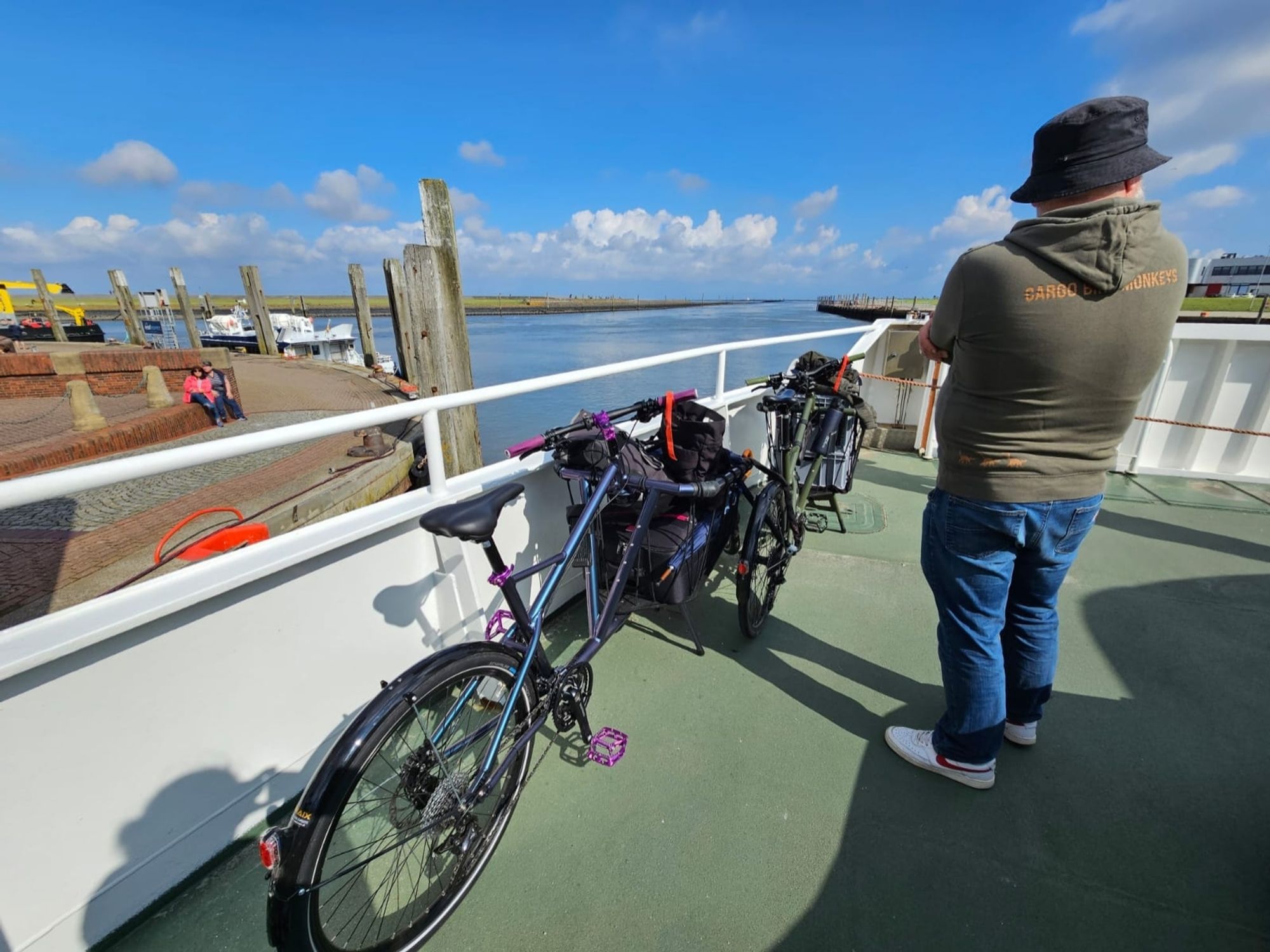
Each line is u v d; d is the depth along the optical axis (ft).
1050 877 4.99
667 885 5.00
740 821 5.56
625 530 6.93
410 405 5.65
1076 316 3.99
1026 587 5.42
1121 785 5.84
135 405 29.68
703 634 8.37
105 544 14.05
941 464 5.10
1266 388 12.92
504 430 31.32
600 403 32.24
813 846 5.31
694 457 6.79
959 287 4.48
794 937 4.59
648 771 6.14
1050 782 5.88
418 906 5.04
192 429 26.27
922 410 16.35
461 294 15.34
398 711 4.17
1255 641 7.95
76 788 4.27
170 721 4.70
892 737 6.31
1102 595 9.02
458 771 4.69
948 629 5.41
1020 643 5.69
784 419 10.60
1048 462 4.48
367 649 6.05
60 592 11.91
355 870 4.50
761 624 8.38
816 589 9.55
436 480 6.26
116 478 3.54
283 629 5.29
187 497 17.08
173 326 77.82
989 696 5.42
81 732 4.22
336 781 3.87
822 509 12.43
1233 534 10.99
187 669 4.71
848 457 10.80
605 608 6.36
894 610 8.96
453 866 5.21
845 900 4.85
